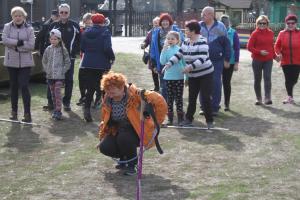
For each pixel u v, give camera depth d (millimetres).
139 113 8086
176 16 44062
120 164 8508
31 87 14922
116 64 19438
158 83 13883
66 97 12117
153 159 8961
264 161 8930
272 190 7762
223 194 7602
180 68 10805
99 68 11141
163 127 10828
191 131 10625
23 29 10797
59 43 11312
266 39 13016
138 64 19500
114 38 38281
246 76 17688
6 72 14016
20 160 8992
